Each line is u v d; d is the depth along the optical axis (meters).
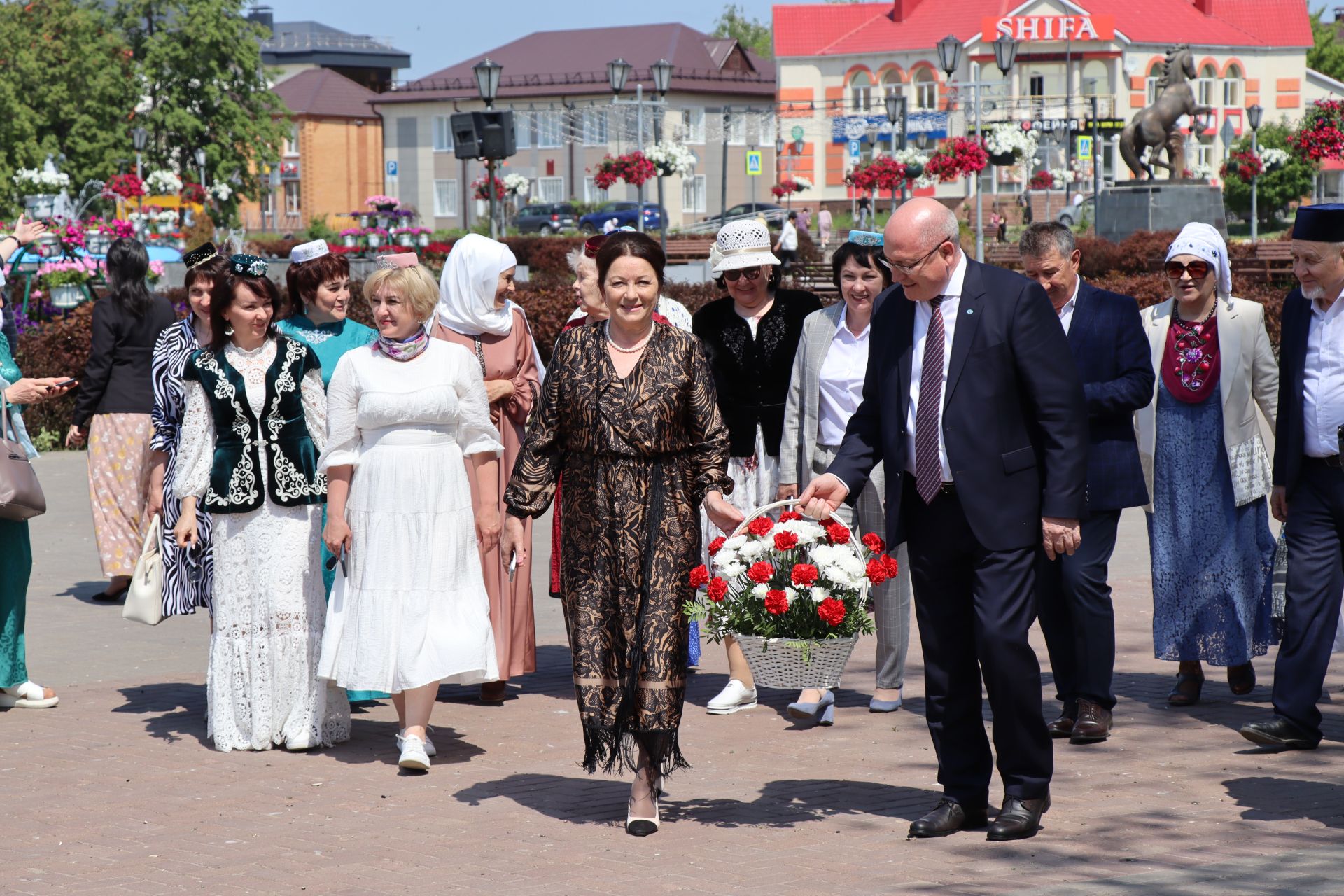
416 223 36.25
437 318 8.38
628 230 6.27
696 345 6.14
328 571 7.61
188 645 9.91
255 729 7.33
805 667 6.16
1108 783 6.62
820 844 5.82
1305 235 7.14
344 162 107.00
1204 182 39.88
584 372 6.09
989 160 41.38
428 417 7.05
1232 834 5.87
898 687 8.08
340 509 7.13
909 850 5.72
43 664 9.35
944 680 5.92
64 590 11.77
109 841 5.95
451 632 7.01
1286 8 83.81
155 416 7.62
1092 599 7.33
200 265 7.48
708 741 7.49
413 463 7.05
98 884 5.43
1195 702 8.11
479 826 6.11
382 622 6.98
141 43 74.88
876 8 84.44
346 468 7.16
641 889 5.28
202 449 7.38
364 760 7.21
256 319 7.29
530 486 6.23
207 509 7.36
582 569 6.09
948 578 5.87
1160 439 7.98
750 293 8.34
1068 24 76.56
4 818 6.26
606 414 6.02
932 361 5.75
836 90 82.62
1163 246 36.38
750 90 94.12
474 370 7.22
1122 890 5.15
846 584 6.08
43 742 7.50
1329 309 7.16
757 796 6.52
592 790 6.65
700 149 92.12
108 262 11.20
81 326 20.55
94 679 8.97
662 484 6.06
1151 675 8.85
